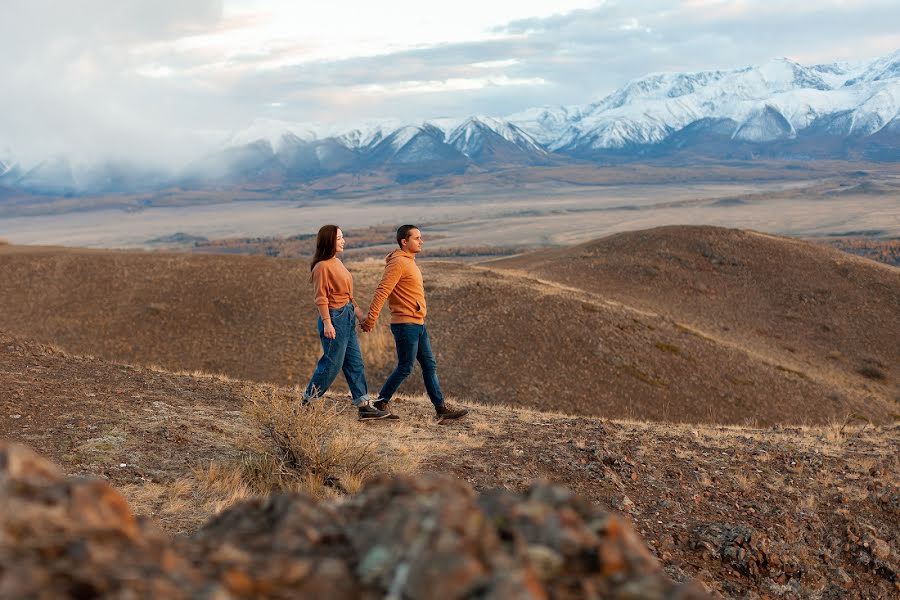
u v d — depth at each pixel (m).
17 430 6.57
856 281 97.62
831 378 68.62
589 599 1.54
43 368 9.27
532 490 2.03
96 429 6.87
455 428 8.79
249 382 10.52
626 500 6.97
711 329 79.69
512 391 46.53
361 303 53.81
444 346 52.06
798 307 91.25
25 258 70.62
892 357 79.88
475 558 1.52
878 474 8.89
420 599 1.45
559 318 58.03
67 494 1.61
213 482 5.79
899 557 6.95
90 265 68.69
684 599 1.52
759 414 50.28
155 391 8.93
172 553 1.56
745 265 101.56
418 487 1.94
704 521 6.93
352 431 7.78
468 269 74.94
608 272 99.69
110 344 53.56
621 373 51.50
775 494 7.91
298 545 1.76
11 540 1.37
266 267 69.75
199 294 62.16
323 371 8.18
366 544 1.73
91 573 1.30
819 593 6.28
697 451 9.22
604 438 8.92
